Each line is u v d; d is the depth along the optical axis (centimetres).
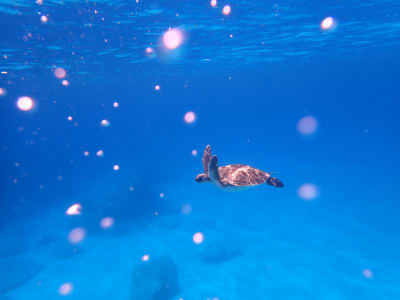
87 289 1408
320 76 7156
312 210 2219
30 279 1546
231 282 1341
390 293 1153
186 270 1489
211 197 2819
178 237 1920
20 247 1947
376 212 2030
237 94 13450
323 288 1225
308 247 1606
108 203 2266
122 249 1817
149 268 1338
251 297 1216
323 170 3603
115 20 1487
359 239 1641
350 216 2012
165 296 1252
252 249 1650
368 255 1452
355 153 4759
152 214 2358
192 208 2506
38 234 2230
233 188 532
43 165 5441
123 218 2248
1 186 3772
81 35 1681
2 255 1845
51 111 12825
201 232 1969
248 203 2550
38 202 3134
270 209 2339
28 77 3089
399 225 1767
